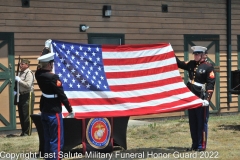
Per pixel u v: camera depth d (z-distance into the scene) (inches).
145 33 530.0
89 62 319.3
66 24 484.4
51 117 283.9
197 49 340.2
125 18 518.0
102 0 504.4
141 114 317.1
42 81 283.7
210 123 500.4
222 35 581.6
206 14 569.6
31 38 465.7
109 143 345.4
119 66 327.3
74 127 331.3
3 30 452.1
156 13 536.7
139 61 334.3
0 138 426.9
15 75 456.8
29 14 464.8
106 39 507.8
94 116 305.6
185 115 556.1
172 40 546.9
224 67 584.1
